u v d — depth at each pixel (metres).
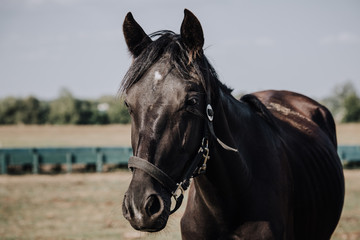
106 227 7.31
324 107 4.35
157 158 2.22
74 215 8.25
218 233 2.78
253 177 2.76
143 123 2.25
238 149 2.74
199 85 2.34
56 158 14.24
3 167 14.00
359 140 22.31
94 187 11.48
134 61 2.40
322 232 3.39
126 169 14.79
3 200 9.79
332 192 3.46
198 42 2.35
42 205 9.23
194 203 2.86
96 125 35.09
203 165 2.44
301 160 3.23
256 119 3.03
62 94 40.78
